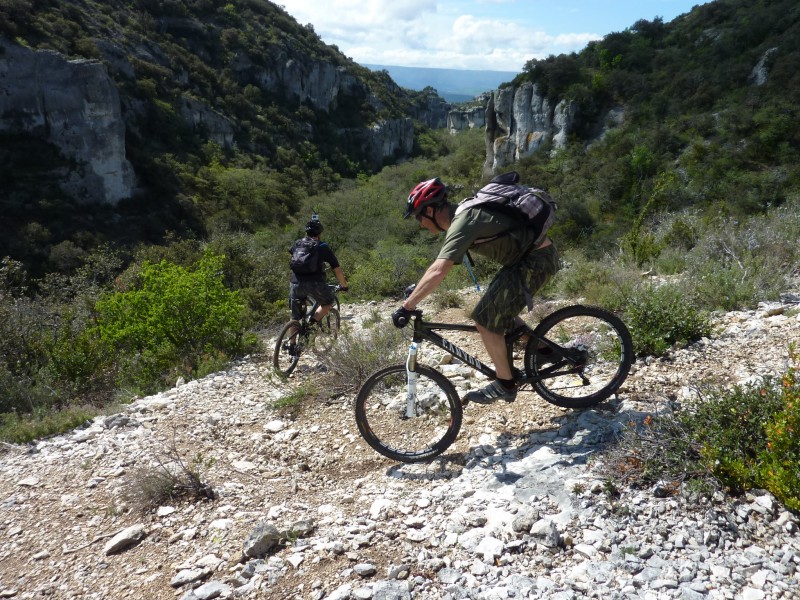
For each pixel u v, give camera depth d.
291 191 79.19
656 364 3.85
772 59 40.81
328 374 4.91
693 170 34.44
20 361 7.22
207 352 6.63
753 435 2.55
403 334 5.45
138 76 75.38
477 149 93.06
